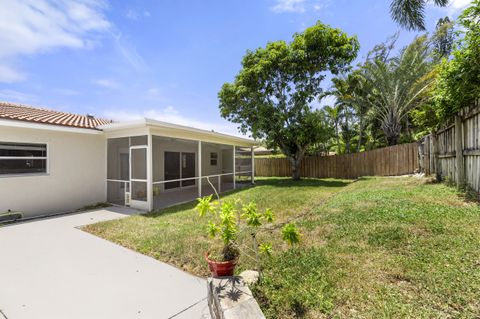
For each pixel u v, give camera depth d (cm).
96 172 842
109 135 847
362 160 1421
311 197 823
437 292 228
